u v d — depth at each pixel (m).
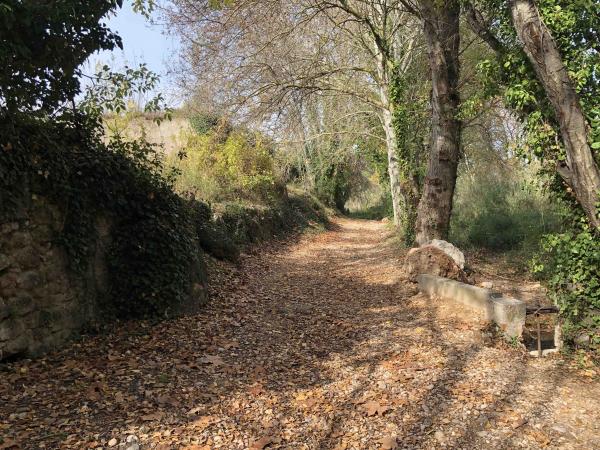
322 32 14.12
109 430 3.72
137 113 9.78
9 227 4.91
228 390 4.66
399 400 4.46
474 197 15.46
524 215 12.92
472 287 7.18
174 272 6.75
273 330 6.74
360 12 14.98
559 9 5.47
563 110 5.27
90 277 6.14
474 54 12.34
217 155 15.35
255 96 13.02
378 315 7.61
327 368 5.35
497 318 6.43
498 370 5.26
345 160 23.20
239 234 12.91
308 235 19.61
